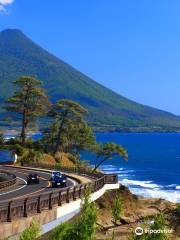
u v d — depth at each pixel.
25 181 61.34
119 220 56.00
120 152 96.81
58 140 107.81
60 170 79.56
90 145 108.06
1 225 27.14
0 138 104.94
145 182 142.00
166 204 73.94
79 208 39.97
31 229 21.41
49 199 34.31
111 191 59.88
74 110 108.62
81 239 21.47
